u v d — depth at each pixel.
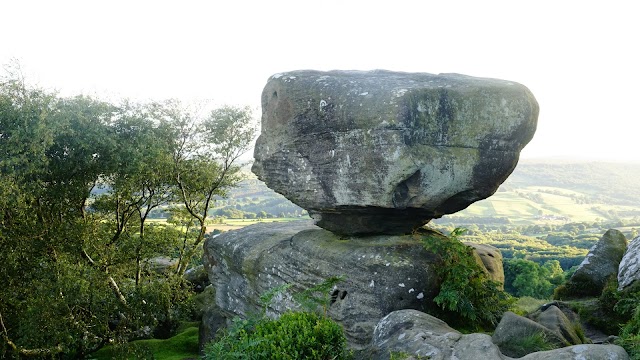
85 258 18.08
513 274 30.27
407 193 10.00
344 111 10.18
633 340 7.62
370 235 11.59
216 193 23.97
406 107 9.52
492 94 9.76
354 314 10.70
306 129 10.91
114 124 18.52
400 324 8.52
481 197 10.25
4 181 13.80
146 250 20.16
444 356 7.07
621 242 15.98
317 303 10.30
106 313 16.62
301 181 11.15
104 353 18.89
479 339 7.06
